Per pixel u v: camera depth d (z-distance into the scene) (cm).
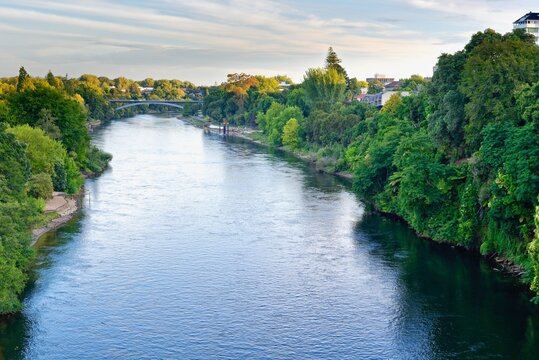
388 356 6072
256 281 7956
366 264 8612
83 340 6350
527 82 9125
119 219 11044
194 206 12181
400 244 9550
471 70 9588
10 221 7400
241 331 6569
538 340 6338
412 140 10719
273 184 14762
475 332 6531
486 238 8825
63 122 15288
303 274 8219
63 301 7269
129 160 19050
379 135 14050
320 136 19900
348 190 13962
